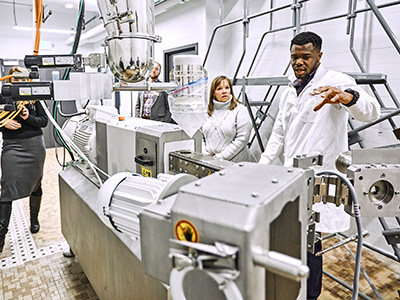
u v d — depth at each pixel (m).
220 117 2.34
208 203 0.45
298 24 2.48
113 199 0.81
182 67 1.00
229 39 3.56
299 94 1.59
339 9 2.38
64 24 6.68
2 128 1.93
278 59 2.98
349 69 2.37
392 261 2.05
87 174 1.66
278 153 1.79
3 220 2.02
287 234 0.61
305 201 0.60
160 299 0.81
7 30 6.24
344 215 1.52
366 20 2.21
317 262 1.34
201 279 0.52
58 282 1.67
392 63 2.10
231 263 0.41
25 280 1.69
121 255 1.04
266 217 0.44
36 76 0.98
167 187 0.69
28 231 2.34
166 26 4.25
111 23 0.87
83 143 1.68
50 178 3.93
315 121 1.51
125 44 0.88
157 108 3.12
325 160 1.51
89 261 1.41
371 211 0.70
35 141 2.11
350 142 2.08
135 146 1.25
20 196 2.07
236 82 2.73
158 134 1.11
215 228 0.43
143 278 0.90
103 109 1.68
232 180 0.53
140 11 0.86
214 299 0.51
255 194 0.46
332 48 2.47
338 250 2.19
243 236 0.40
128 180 0.83
